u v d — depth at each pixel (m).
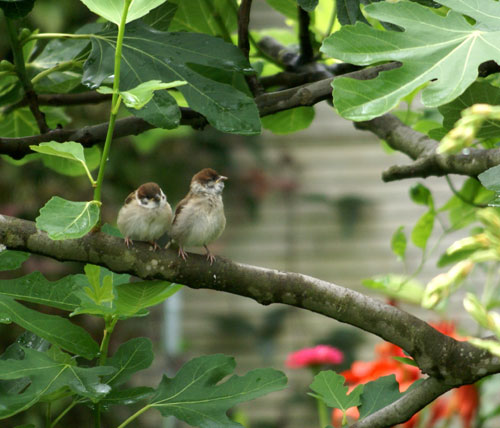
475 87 4.35
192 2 6.84
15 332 14.69
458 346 4.32
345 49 3.50
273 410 19.06
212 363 4.46
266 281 4.42
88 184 15.51
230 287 4.41
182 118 5.87
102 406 4.30
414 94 6.43
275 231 21.34
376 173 21.72
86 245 4.27
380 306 4.43
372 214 21.38
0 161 14.76
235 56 5.06
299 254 21.34
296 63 6.56
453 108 4.46
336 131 21.83
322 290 4.43
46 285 4.35
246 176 19.02
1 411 3.65
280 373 4.39
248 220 20.38
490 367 4.21
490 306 6.95
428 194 6.51
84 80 4.74
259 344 19.56
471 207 6.74
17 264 4.69
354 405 4.65
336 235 21.36
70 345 4.21
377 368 6.36
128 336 15.79
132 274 4.36
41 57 6.56
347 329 18.58
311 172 21.73
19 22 6.30
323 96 5.40
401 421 4.52
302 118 7.34
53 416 13.37
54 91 6.66
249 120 4.58
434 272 20.19
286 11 7.49
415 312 15.53
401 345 4.38
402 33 3.53
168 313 16.89
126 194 16.25
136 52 4.87
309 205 21.28
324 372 4.74
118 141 16.36
